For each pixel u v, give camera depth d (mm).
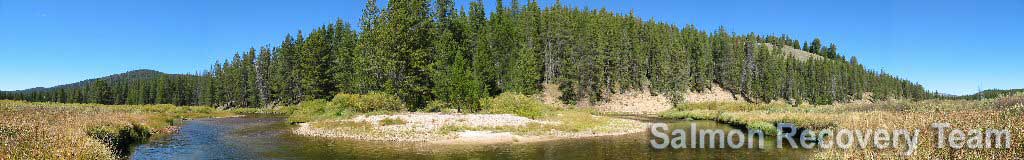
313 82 76062
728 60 108688
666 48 101938
